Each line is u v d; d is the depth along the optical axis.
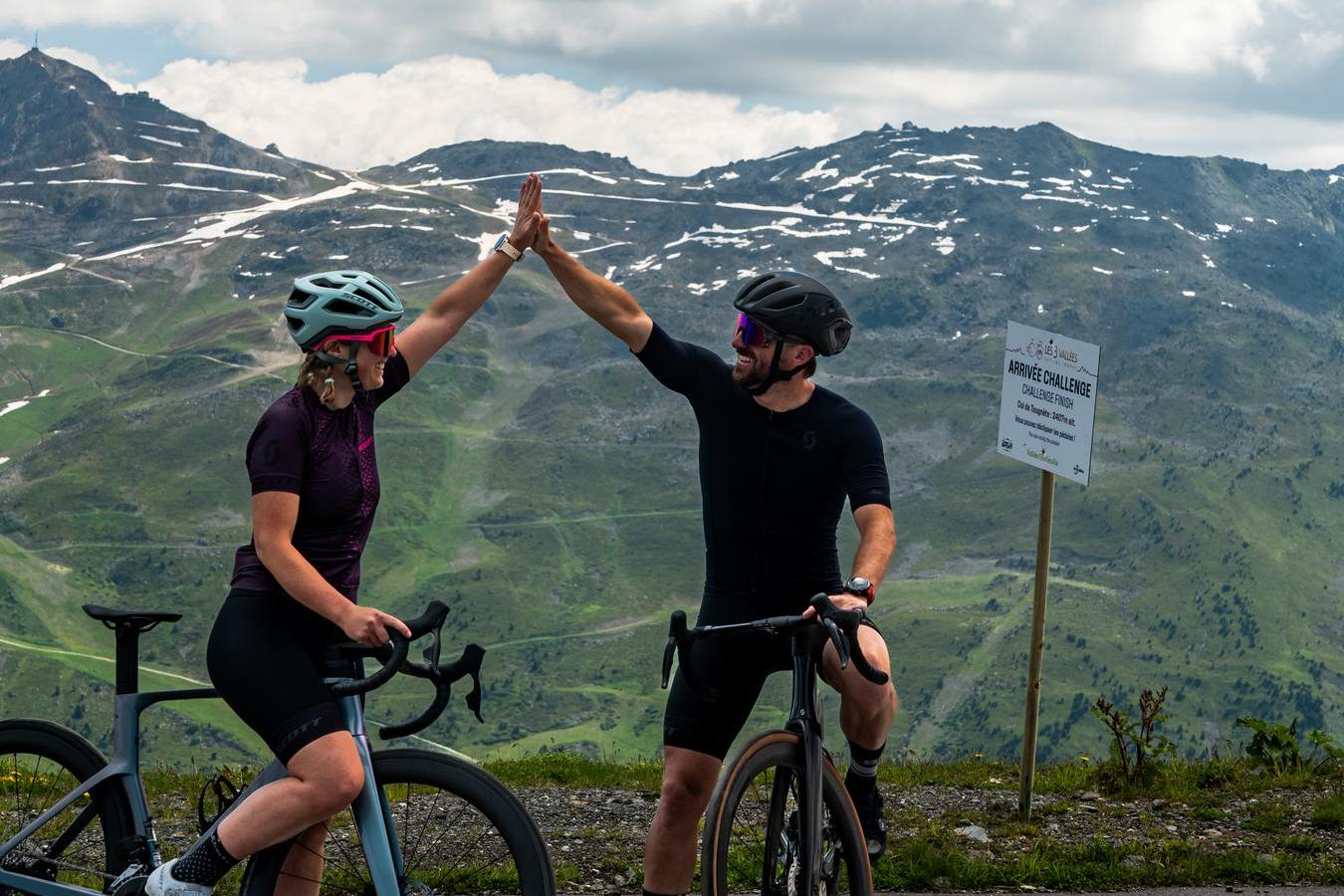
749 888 6.21
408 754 4.38
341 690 4.19
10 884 4.71
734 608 5.02
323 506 4.39
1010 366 8.66
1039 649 8.42
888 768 11.83
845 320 5.05
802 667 4.41
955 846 7.64
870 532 4.81
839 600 4.37
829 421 5.02
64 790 4.94
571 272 5.23
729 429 5.08
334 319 4.35
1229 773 9.88
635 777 11.45
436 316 5.02
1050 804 8.88
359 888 4.43
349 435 4.50
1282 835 8.00
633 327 5.19
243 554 4.48
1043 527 8.45
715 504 5.11
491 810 4.34
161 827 7.98
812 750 4.35
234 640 4.29
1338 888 6.83
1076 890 6.82
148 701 4.82
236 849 4.19
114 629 4.79
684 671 4.46
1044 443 8.32
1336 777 9.71
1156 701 9.91
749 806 4.83
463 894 4.91
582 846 7.59
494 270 5.16
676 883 4.97
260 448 4.30
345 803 4.21
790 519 5.01
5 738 4.97
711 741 4.98
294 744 4.17
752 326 4.93
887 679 4.32
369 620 4.03
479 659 3.97
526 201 5.19
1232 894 6.73
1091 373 7.92
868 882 4.62
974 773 11.27
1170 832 8.07
